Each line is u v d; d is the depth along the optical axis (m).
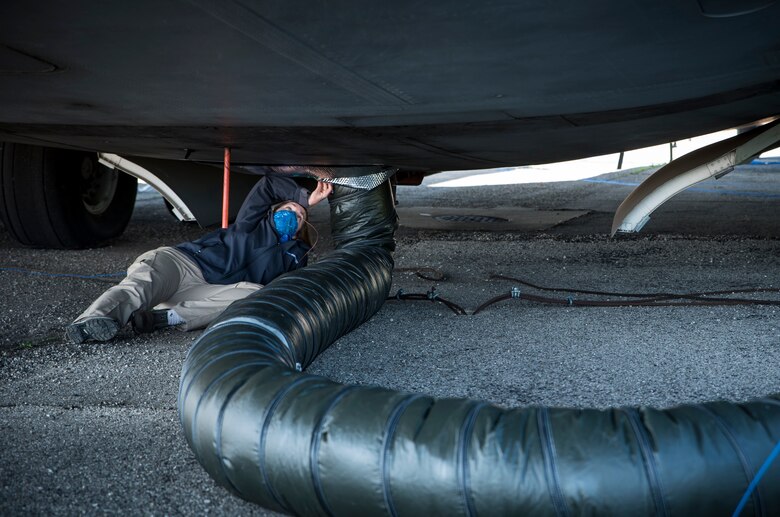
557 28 2.21
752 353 3.18
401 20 2.13
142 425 2.58
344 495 1.77
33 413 2.71
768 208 8.54
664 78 2.72
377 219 4.40
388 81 2.64
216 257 3.97
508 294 4.10
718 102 3.18
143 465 2.27
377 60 2.42
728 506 1.66
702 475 1.66
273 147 3.90
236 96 2.86
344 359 3.28
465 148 3.91
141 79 2.64
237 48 2.32
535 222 8.05
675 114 3.35
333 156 4.09
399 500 1.73
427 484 1.70
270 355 2.32
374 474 1.74
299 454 1.83
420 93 2.79
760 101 3.25
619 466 1.66
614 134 3.74
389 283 4.08
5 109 3.22
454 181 14.11
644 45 2.36
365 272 3.74
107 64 2.48
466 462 1.69
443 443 1.73
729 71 2.69
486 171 16.44
